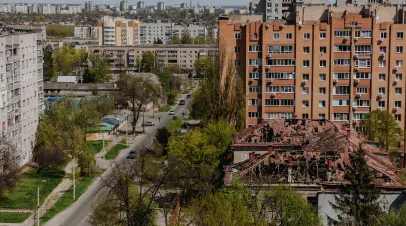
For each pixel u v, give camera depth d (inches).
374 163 4512.8
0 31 7283.5
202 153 5472.4
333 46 7012.8
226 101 6825.8
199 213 3663.9
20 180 6127.0
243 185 4087.1
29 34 7229.3
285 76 7081.7
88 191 6082.7
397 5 7559.1
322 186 4224.9
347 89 7066.9
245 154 5231.3
